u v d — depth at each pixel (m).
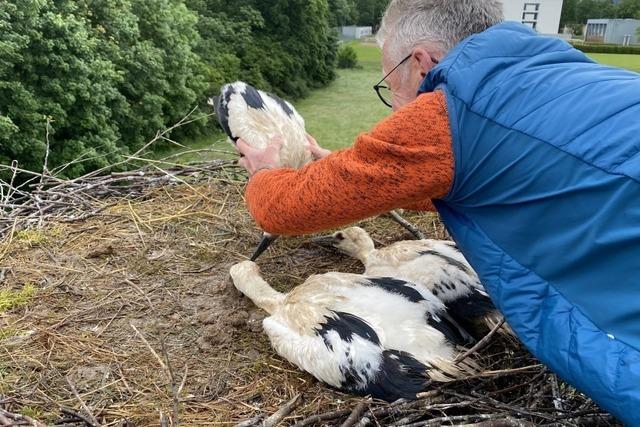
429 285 2.73
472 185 1.69
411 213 4.02
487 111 1.61
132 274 3.30
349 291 2.56
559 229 1.57
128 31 9.57
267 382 2.48
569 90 1.56
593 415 2.08
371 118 14.80
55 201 4.05
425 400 2.19
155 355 2.49
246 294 2.94
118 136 9.11
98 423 2.19
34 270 3.29
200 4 16.48
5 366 2.54
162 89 10.38
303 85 18.42
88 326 2.85
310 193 1.85
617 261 1.47
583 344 1.54
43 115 7.39
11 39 7.24
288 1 18.09
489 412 2.20
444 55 1.81
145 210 4.03
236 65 15.45
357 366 2.25
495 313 2.56
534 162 1.56
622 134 1.45
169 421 2.26
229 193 4.30
